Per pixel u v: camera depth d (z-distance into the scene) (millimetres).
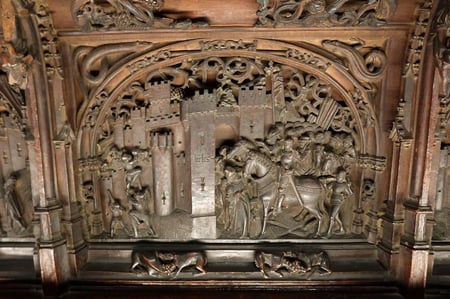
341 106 1092
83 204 1146
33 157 1070
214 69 1069
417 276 1071
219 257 1155
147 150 1124
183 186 1143
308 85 1077
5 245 1184
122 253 1162
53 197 1081
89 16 979
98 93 1072
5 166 1154
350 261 1151
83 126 1091
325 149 1111
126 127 1110
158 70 1072
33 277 1155
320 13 954
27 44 964
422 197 1038
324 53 1041
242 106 1087
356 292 1126
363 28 990
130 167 1123
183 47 1044
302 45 1037
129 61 1051
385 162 1094
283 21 975
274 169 1119
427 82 986
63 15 983
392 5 941
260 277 1137
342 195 1126
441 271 1133
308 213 1155
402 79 1027
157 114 1098
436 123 1006
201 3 977
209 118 1089
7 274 1157
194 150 1107
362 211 1144
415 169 1042
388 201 1105
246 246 1149
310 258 1117
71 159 1095
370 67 1047
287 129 1104
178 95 1080
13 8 919
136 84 1088
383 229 1126
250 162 1107
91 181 1143
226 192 1131
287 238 1149
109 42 1034
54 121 1054
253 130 1104
